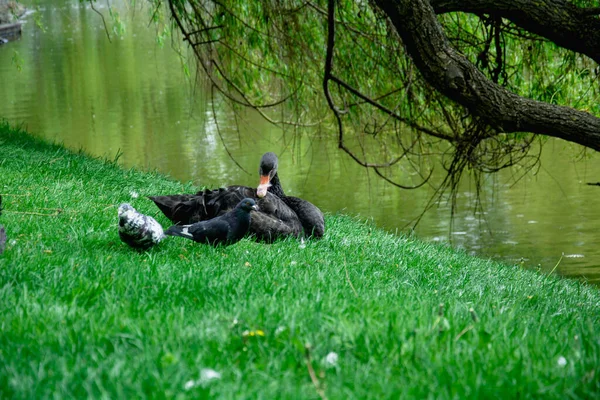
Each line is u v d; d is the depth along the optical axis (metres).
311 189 20.58
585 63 12.22
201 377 3.44
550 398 3.46
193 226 6.60
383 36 11.20
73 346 3.82
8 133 14.00
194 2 12.09
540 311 6.16
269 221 7.79
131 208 6.22
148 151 23.14
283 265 6.35
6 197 8.07
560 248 16.05
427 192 20.64
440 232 17.52
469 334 4.24
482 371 3.68
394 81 12.00
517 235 17.08
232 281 5.30
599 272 14.33
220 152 23.45
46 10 61.16
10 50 43.59
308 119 13.62
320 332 4.13
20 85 33.44
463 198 20.34
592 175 21.98
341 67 12.13
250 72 12.66
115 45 45.59
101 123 26.59
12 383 3.32
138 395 3.27
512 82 12.62
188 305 4.78
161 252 6.52
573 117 8.45
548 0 8.52
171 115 28.06
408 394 3.42
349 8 11.85
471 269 8.55
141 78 35.00
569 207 19.16
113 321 4.21
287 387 3.44
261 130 26.39
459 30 11.91
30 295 4.62
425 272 7.58
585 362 3.85
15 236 6.61
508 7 8.55
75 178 10.04
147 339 3.94
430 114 12.07
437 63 8.28
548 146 25.50
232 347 3.94
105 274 5.24
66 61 39.94
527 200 20.02
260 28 12.22
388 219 18.39
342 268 6.73
